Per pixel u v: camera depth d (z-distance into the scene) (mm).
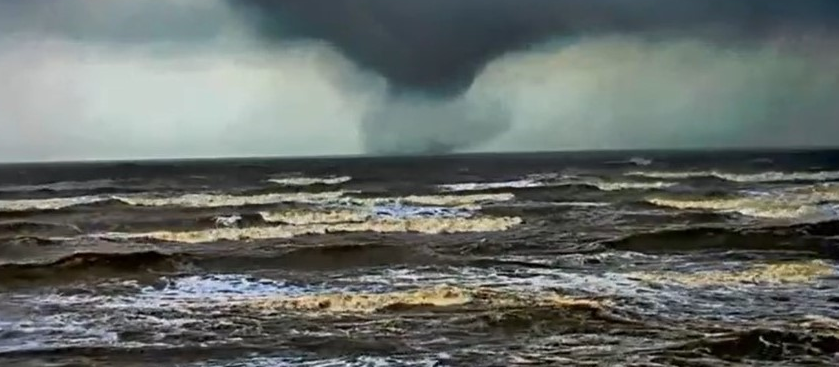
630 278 14453
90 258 16531
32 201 31219
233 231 21734
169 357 9508
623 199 30906
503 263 16531
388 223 22500
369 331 10688
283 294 13461
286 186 39656
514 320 11062
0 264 16109
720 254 17500
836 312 11344
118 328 11055
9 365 9156
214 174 54500
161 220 24797
